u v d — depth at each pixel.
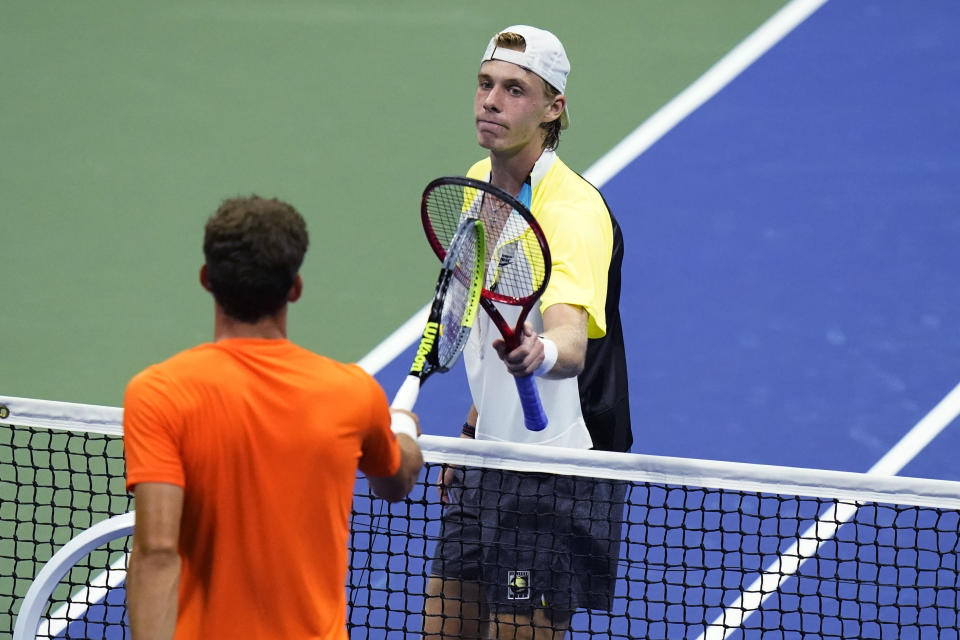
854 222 36.84
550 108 17.86
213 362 12.09
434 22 46.69
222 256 12.12
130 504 18.97
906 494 16.88
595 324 17.56
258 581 12.07
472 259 16.83
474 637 18.98
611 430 18.72
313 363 12.45
